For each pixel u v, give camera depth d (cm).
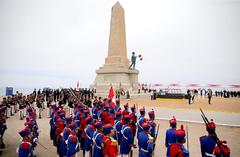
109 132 838
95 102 1917
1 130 1302
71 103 2381
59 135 1070
